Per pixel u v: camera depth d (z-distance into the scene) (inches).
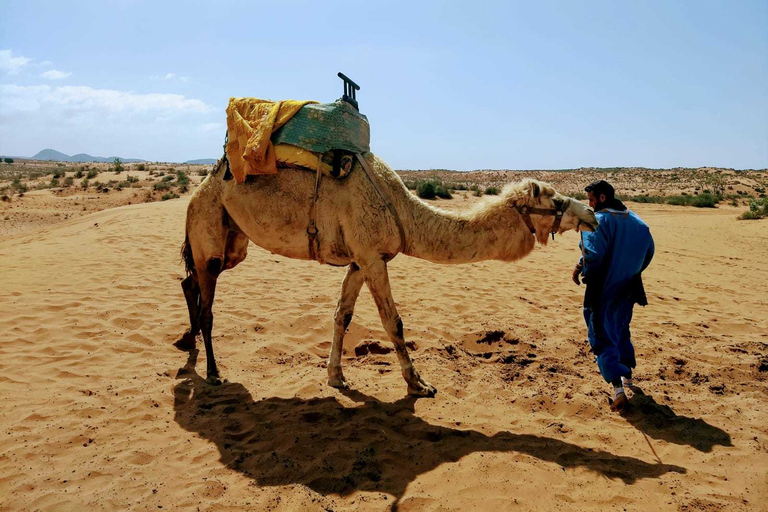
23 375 215.3
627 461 166.4
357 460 160.6
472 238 198.5
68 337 257.9
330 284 390.0
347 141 201.5
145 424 184.4
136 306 309.6
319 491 146.6
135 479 150.6
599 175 4330.7
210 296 227.3
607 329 198.1
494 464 159.0
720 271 538.3
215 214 221.0
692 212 1501.0
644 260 197.9
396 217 200.5
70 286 343.9
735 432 186.5
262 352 258.2
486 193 1625.2
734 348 275.4
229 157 211.2
